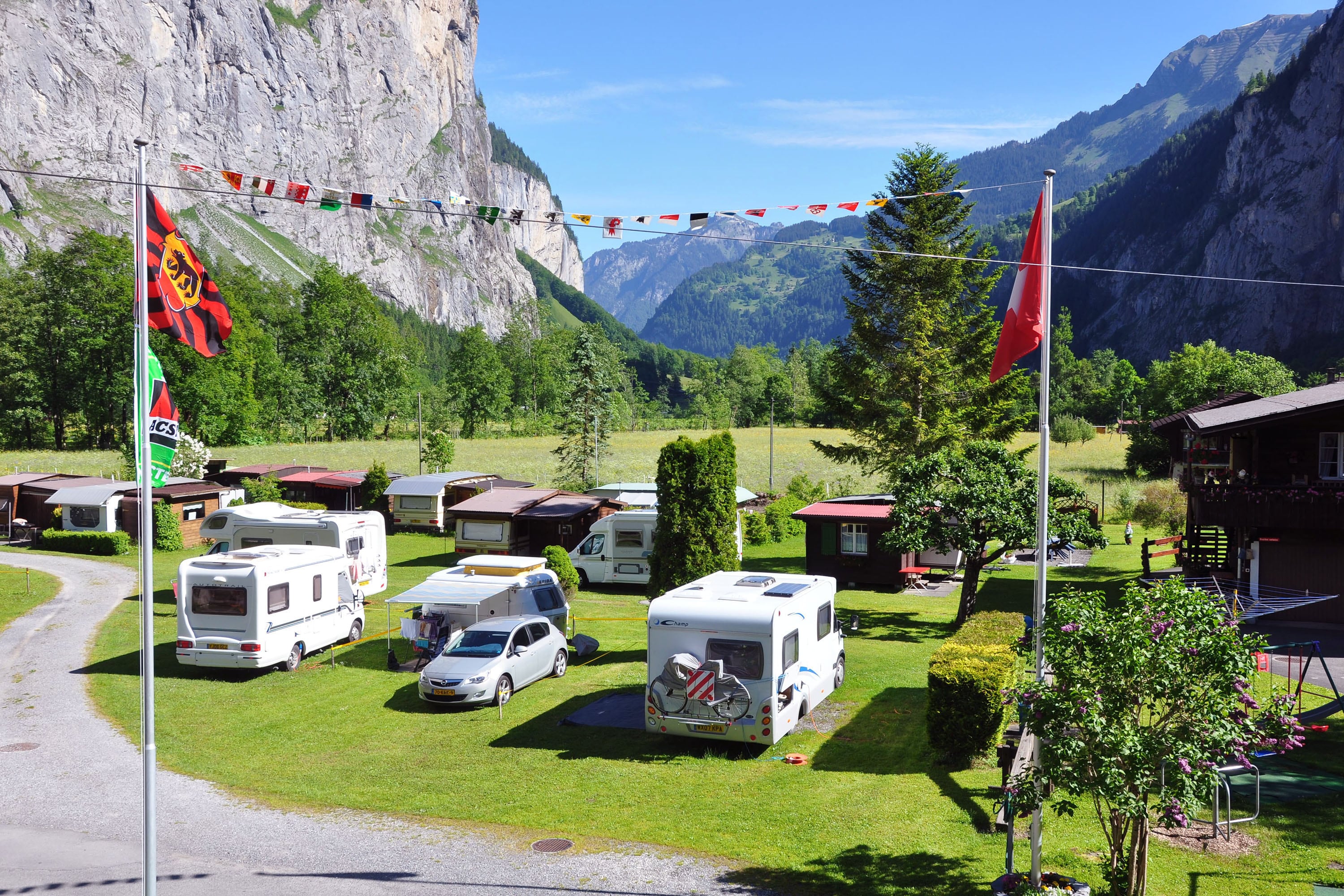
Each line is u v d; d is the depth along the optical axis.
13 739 17.11
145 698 9.39
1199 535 30.19
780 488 62.19
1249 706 8.65
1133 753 8.15
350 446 97.62
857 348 39.75
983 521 23.11
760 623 14.92
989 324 38.50
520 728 17.12
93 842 12.45
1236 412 28.23
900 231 38.66
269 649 20.78
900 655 21.75
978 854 11.17
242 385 97.81
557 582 24.06
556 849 11.80
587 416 65.25
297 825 12.89
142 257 10.04
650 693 15.58
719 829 12.25
